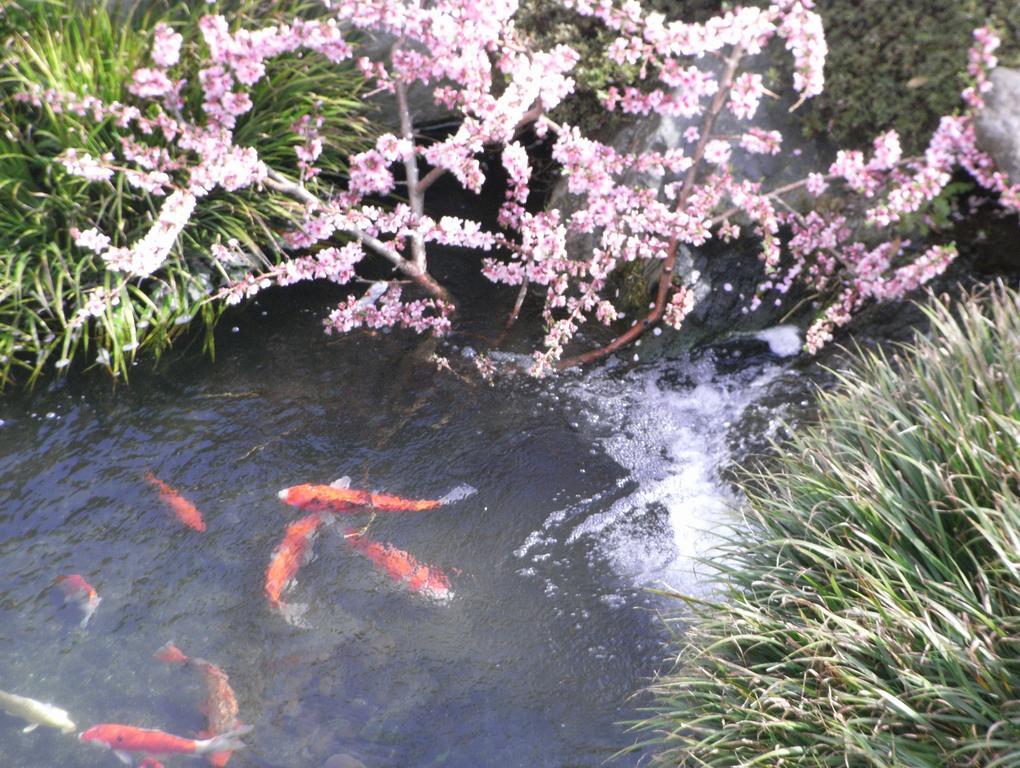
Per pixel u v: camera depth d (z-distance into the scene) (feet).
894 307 15.05
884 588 9.19
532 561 13.46
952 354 11.46
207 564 13.25
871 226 14.78
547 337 15.51
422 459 14.93
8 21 16.26
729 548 12.93
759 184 14.15
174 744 10.75
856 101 14.98
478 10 12.60
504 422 15.58
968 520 9.41
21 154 15.85
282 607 12.71
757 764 9.17
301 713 11.46
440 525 13.93
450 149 13.66
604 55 17.07
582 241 17.63
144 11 17.88
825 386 15.11
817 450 11.73
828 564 10.19
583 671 11.96
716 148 13.53
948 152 13.03
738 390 15.75
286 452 14.97
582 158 13.80
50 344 16.12
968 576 9.49
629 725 11.23
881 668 9.21
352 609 12.72
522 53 15.02
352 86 18.26
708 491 14.44
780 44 16.01
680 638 12.03
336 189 18.40
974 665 8.39
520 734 11.24
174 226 13.29
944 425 10.25
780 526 11.09
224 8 17.65
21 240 16.16
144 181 13.30
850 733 8.52
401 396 16.01
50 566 13.12
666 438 15.30
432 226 14.94
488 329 17.25
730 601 10.94
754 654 10.07
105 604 12.67
